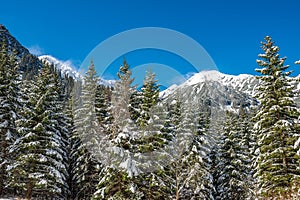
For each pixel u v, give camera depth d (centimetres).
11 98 2903
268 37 2455
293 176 2164
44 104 2873
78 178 2980
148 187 2314
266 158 2323
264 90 2411
